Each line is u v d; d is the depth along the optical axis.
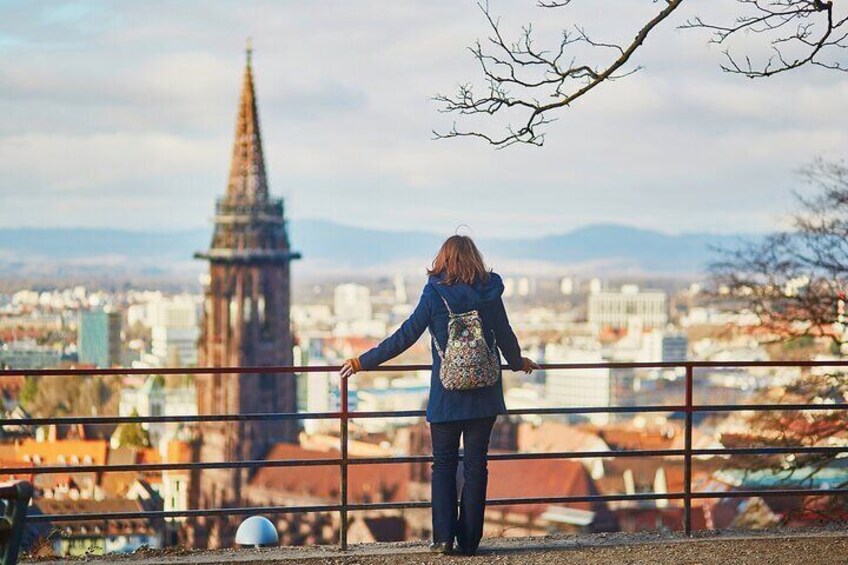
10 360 114.50
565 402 190.75
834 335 28.42
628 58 12.92
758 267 29.02
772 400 28.52
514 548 10.87
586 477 92.44
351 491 104.62
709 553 10.77
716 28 12.86
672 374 150.12
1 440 46.59
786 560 10.49
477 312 9.77
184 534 65.56
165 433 126.00
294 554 10.62
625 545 11.05
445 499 10.29
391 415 10.49
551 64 13.22
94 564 10.35
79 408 82.69
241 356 156.00
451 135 13.66
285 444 129.12
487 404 9.87
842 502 22.92
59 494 60.09
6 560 6.52
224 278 157.38
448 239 9.98
